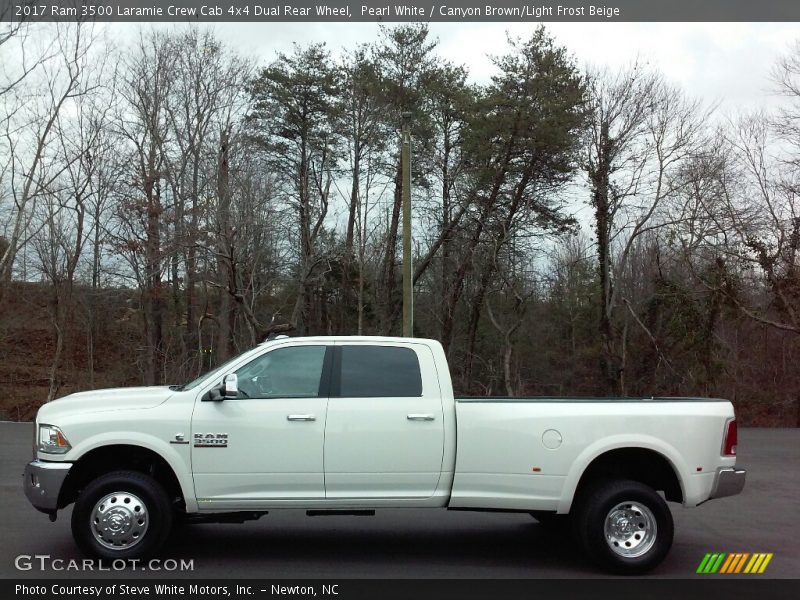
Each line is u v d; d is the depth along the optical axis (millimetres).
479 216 36531
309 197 37281
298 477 6434
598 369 40750
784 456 15547
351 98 36031
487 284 37406
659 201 34094
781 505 9906
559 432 6586
